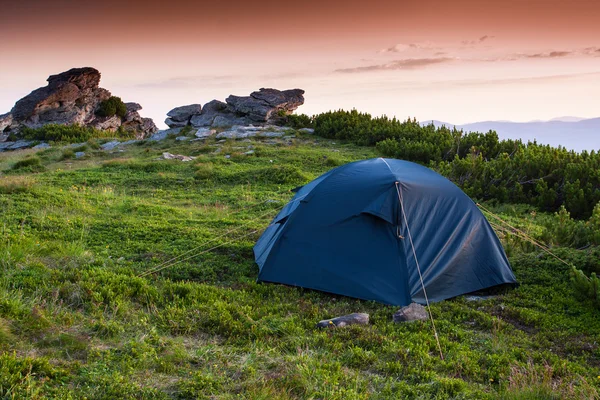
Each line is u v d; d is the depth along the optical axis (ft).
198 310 24.59
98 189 63.10
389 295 27.43
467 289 29.12
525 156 65.87
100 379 17.17
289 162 83.92
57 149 111.04
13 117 159.74
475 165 65.62
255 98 132.87
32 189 54.34
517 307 27.07
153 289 27.12
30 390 15.81
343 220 29.71
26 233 37.06
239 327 22.94
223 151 93.91
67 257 32.30
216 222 46.85
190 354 20.07
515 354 21.63
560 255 33.76
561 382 18.67
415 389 18.07
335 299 28.14
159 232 41.16
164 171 79.46
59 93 166.71
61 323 21.94
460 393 17.79
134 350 19.43
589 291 27.12
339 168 33.42
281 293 28.30
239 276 31.81
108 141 122.11
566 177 58.18
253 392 16.69
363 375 19.29
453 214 30.37
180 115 138.10
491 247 30.66
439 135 91.91
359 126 108.58
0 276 27.30
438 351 21.79
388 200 29.25
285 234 30.55
